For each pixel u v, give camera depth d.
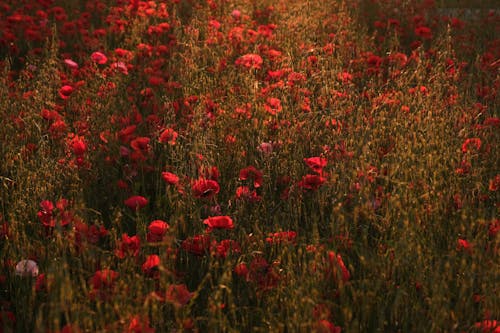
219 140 3.46
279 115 3.68
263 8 7.29
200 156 2.93
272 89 4.18
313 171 3.27
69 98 4.16
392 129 3.43
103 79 4.30
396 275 2.29
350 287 2.17
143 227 2.51
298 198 2.88
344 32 5.89
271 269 2.22
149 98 4.20
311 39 5.70
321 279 2.17
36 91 3.95
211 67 4.88
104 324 1.93
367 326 2.17
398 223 2.51
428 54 5.15
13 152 3.20
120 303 1.97
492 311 2.08
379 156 3.27
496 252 2.26
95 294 2.00
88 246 2.21
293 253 2.35
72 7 6.80
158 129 3.58
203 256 2.38
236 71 4.76
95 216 2.87
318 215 2.85
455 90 4.16
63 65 5.05
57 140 3.48
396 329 2.16
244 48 5.40
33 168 3.06
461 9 6.95
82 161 3.12
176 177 2.77
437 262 2.27
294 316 1.95
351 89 4.29
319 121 3.70
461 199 2.84
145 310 1.88
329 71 4.38
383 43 5.77
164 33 6.00
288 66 4.57
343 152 3.11
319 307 1.97
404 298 2.18
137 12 6.21
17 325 2.16
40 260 2.39
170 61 5.11
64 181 3.03
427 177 2.88
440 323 1.98
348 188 2.83
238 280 2.42
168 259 2.26
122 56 5.04
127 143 3.44
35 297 2.22
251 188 3.15
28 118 3.59
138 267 2.29
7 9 6.34
